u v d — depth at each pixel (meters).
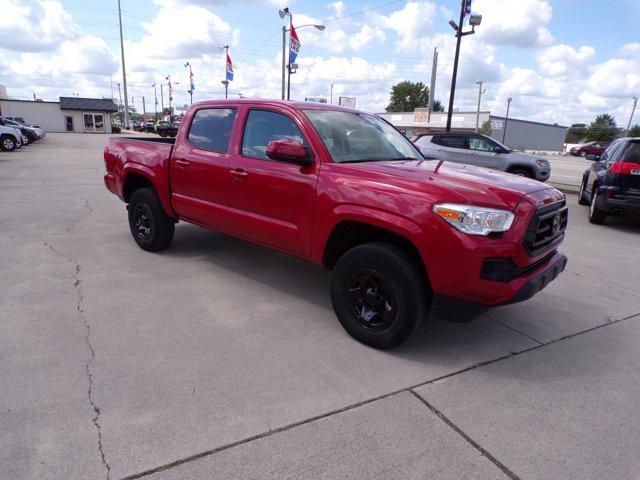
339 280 3.52
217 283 4.70
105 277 4.74
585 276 5.54
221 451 2.33
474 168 4.00
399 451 2.39
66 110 54.25
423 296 3.22
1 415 2.52
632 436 2.59
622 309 4.51
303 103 4.23
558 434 2.58
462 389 2.99
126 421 2.52
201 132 4.83
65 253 5.52
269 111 4.20
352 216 3.36
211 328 3.69
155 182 5.22
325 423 2.58
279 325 3.79
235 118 4.47
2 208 8.31
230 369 3.09
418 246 3.06
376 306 3.39
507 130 67.38
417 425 2.60
